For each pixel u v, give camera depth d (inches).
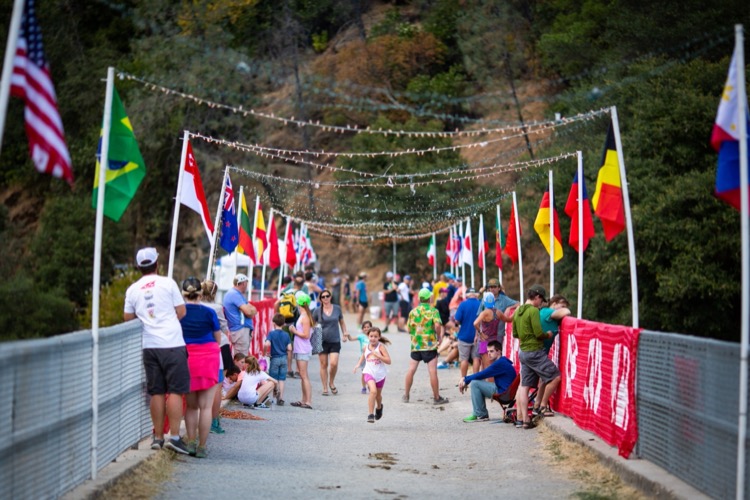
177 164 2546.8
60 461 393.1
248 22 2795.3
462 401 922.1
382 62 2930.6
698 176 1465.3
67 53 2662.4
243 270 2310.5
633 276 616.4
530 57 2620.6
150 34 2741.1
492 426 744.3
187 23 2571.4
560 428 653.9
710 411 402.6
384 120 2600.9
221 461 556.1
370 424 760.3
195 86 2444.6
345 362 1374.3
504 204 2220.7
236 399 866.1
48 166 382.0
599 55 2234.3
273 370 882.8
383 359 775.7
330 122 2869.1
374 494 465.4
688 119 1561.3
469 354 973.8
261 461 565.9
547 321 732.7
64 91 2564.0
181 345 530.3
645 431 502.6
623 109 1803.6
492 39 2640.3
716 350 396.5
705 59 1781.5
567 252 1829.5
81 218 2255.2
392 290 1961.1
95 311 462.9
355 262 2965.1
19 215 2736.2
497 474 534.9
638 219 1460.4
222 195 951.6
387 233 2354.8
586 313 1614.2
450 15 3134.8
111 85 487.2
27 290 1846.7
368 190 2437.3
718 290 1401.3
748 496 359.3
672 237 1440.7
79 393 420.8
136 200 2519.7
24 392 346.6
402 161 2469.2
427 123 2696.9
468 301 974.4
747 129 402.3
